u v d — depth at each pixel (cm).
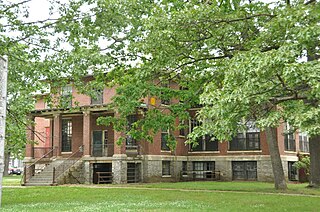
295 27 1078
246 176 3375
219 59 1884
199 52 1831
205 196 1883
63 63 1658
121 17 1730
